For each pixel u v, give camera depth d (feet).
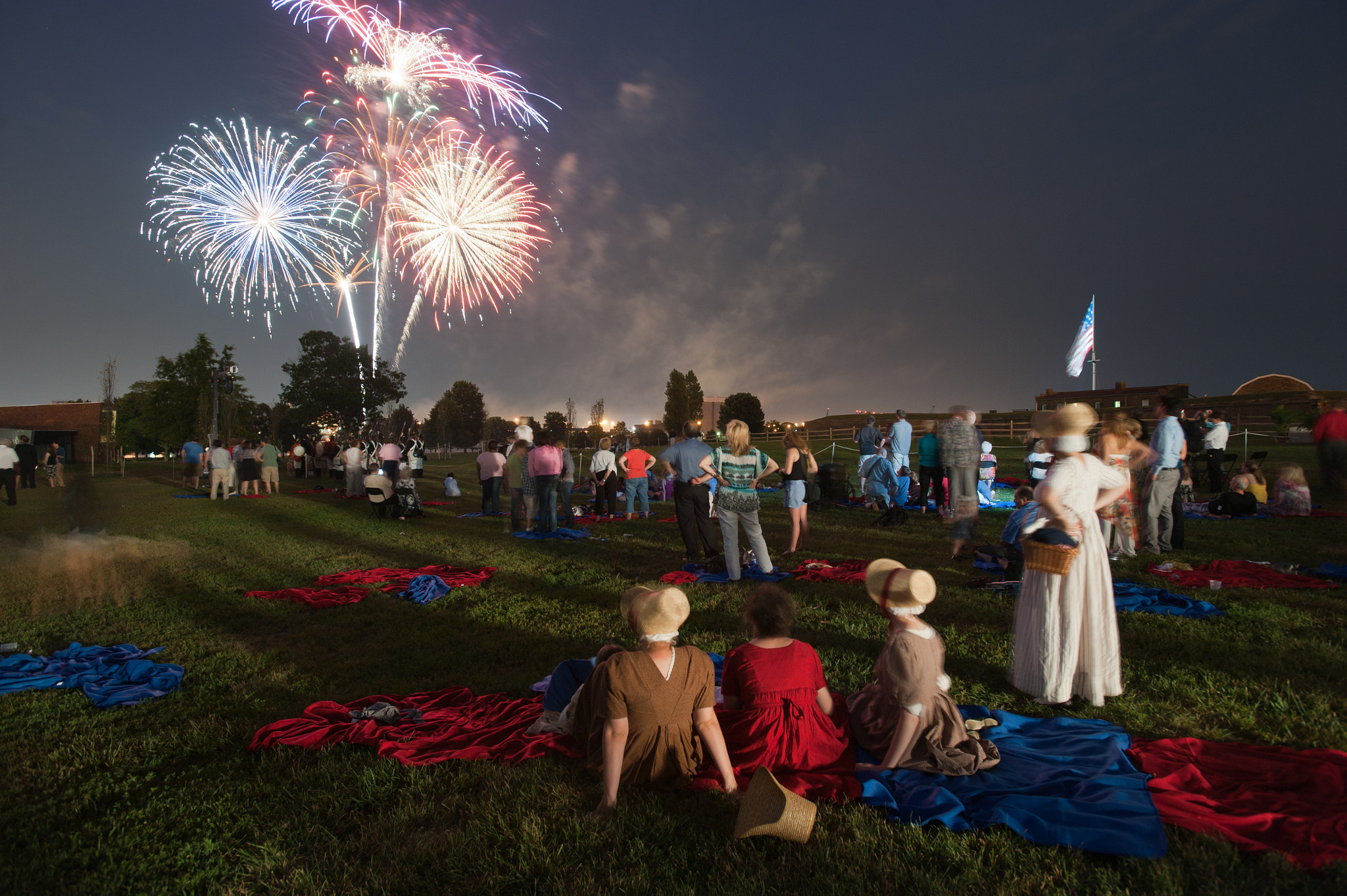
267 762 13.17
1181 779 11.39
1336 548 32.19
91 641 21.58
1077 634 15.02
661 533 41.22
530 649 20.29
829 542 36.27
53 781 12.84
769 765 12.06
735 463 27.61
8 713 15.85
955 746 12.14
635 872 9.64
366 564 34.04
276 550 38.29
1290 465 44.16
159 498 69.31
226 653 20.27
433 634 21.89
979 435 36.24
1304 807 10.49
